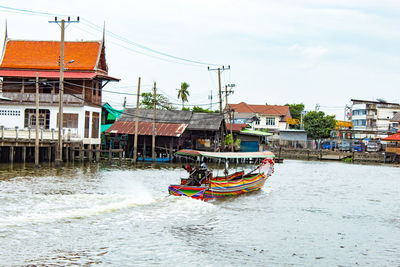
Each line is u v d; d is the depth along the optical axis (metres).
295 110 113.06
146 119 52.44
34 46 47.97
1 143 33.56
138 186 28.56
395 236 18.33
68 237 15.40
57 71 45.59
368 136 89.06
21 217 17.58
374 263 14.51
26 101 45.03
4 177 28.84
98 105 47.72
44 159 40.75
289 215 21.78
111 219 18.30
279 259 14.41
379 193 31.88
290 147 84.69
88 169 37.47
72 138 42.88
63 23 35.56
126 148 51.75
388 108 88.50
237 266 13.49
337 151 78.31
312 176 43.56
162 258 13.83
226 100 52.53
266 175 31.62
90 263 13.05
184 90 87.75
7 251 13.59
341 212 23.33
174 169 42.06
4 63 46.47
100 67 48.34
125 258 13.65
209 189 24.30
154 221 18.48
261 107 97.81
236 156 28.61
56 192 23.92
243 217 20.64
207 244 15.68
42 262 12.88
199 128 50.44
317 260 14.53
